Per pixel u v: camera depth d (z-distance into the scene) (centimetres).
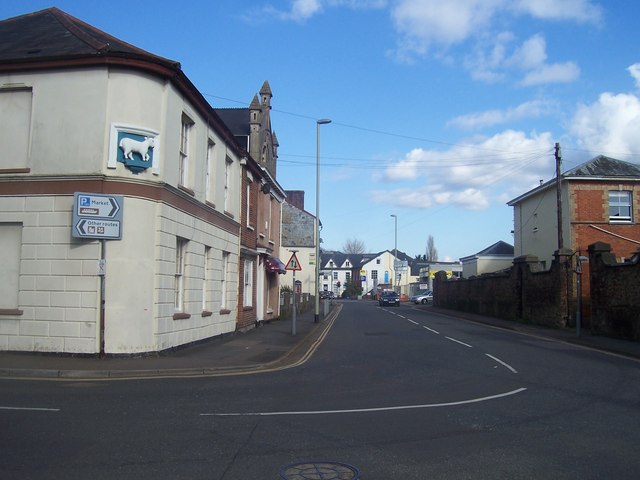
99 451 648
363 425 795
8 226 1437
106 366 1255
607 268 2223
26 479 552
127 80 1421
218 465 605
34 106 1424
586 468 614
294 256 2267
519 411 903
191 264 1692
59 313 1385
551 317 2702
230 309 2142
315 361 1529
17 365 1230
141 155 1417
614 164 3369
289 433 743
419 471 597
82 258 1387
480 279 3825
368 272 11194
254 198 2578
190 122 1694
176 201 1555
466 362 1512
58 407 871
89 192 1388
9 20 1711
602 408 934
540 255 3634
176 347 1576
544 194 3591
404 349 1820
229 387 1095
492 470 604
